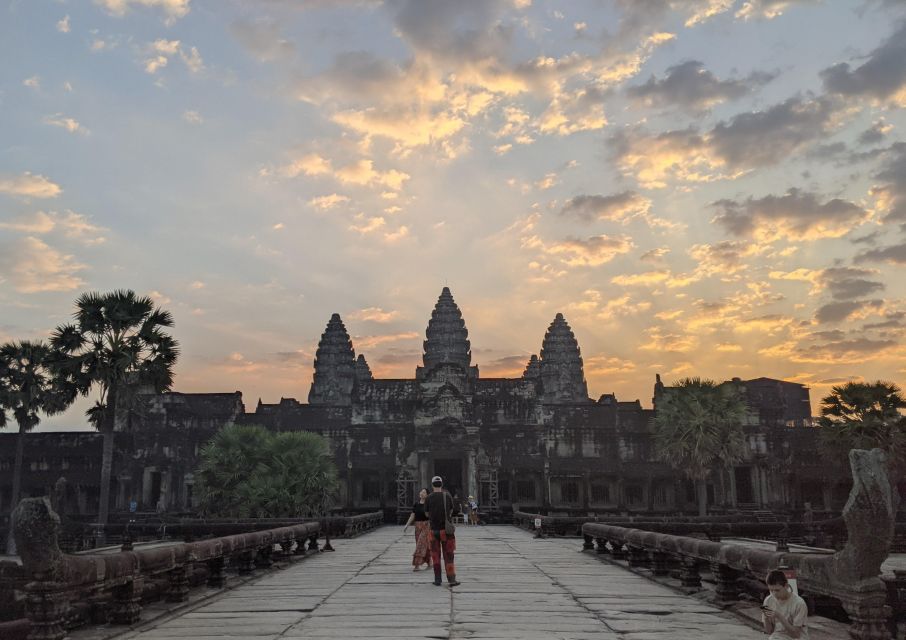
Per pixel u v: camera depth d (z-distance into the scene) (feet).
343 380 366.63
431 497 56.70
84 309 148.77
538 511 218.38
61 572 31.63
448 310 340.39
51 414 187.62
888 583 40.68
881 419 168.76
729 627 38.11
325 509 171.42
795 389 340.18
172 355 154.20
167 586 47.57
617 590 52.90
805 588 34.55
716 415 184.96
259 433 172.14
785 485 228.43
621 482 226.79
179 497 230.27
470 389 228.84
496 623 39.22
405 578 61.21
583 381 393.09
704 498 185.98
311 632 36.94
